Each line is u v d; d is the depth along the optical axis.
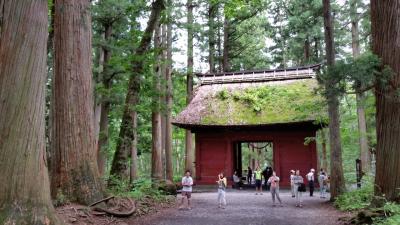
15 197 6.67
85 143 11.25
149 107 19.39
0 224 6.35
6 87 6.72
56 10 11.48
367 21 25.69
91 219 10.13
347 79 10.51
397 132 10.03
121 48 19.44
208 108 27.84
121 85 20.67
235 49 41.56
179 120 26.92
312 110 22.19
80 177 10.97
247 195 22.11
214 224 11.69
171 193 21.03
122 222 10.85
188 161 32.25
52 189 10.89
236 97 28.14
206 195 22.30
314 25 37.47
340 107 24.64
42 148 7.21
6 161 6.68
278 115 25.78
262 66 45.22
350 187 20.42
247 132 27.75
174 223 11.72
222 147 28.17
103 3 19.52
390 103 10.12
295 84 28.22
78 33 11.35
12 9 6.80
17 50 6.75
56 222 7.20
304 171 26.30
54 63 11.45
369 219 9.95
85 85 11.40
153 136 23.33
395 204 9.66
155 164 23.03
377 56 10.15
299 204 16.34
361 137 26.38
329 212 14.22
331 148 17.33
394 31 10.17
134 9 19.20
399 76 9.99
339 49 34.50
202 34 33.94
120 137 17.00
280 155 26.95
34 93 6.93
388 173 10.07
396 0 10.30
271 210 15.12
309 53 42.16
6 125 6.73
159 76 20.25
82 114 11.26
